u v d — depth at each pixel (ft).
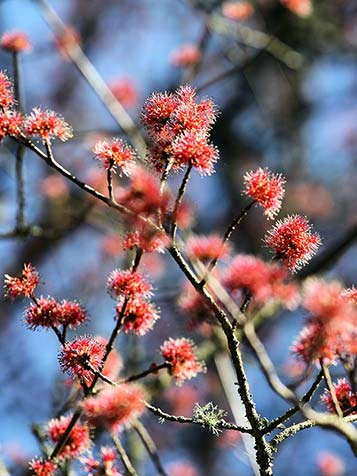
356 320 2.37
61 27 4.56
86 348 2.49
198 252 2.72
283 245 2.52
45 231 3.91
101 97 4.26
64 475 2.66
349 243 3.85
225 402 4.58
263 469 2.49
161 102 2.51
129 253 4.06
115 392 2.45
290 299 2.53
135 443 3.48
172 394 4.46
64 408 2.84
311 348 2.40
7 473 2.90
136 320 2.52
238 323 2.58
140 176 2.49
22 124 2.52
